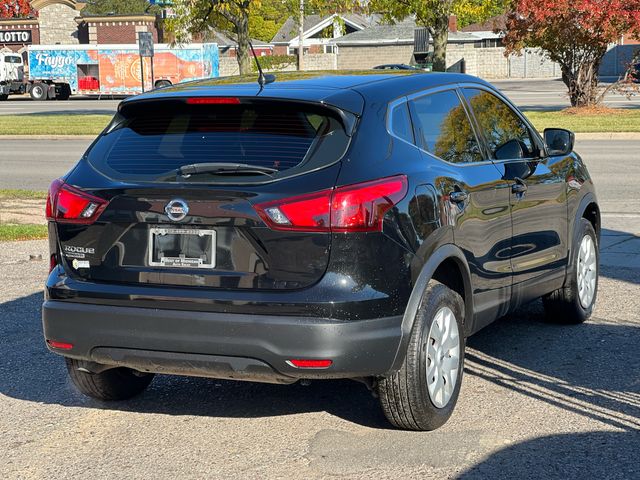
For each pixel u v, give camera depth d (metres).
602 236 10.52
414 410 4.71
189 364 4.49
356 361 4.37
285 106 4.64
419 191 4.71
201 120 4.76
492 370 5.92
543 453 4.56
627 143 21.11
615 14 27.20
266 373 4.41
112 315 4.56
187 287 4.49
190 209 4.45
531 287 6.15
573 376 5.79
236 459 4.60
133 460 4.62
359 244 4.35
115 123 4.96
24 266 9.55
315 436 4.88
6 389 5.81
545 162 6.41
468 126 5.60
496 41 74.00
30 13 91.50
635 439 4.73
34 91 50.69
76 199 4.71
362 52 69.69
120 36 61.75
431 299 4.74
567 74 29.22
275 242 4.36
